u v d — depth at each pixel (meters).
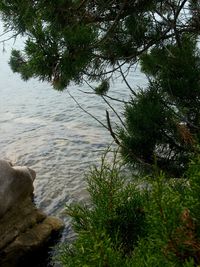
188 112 5.50
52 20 4.69
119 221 2.44
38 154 14.07
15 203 8.17
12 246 7.45
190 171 1.86
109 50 5.96
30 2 4.53
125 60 6.31
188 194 1.75
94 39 4.65
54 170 12.50
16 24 4.71
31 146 15.05
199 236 1.61
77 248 1.77
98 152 14.12
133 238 2.45
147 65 6.25
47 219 8.73
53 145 15.09
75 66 4.49
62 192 10.77
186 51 5.84
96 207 2.47
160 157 5.46
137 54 6.01
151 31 6.01
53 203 10.23
